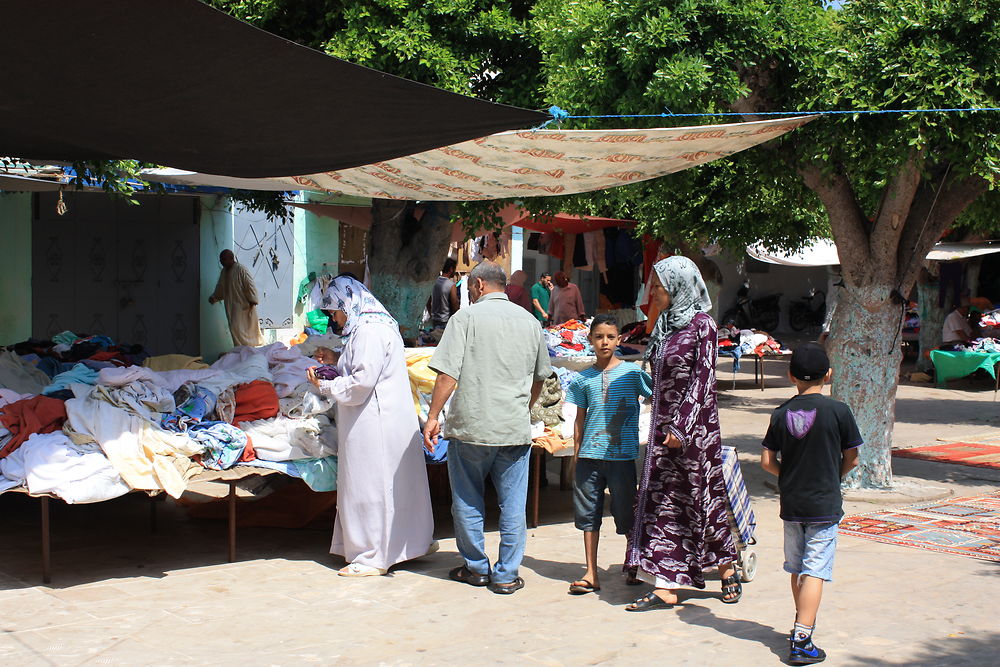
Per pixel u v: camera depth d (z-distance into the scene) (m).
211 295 15.90
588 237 16.30
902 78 6.80
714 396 5.34
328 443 6.52
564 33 7.47
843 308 8.57
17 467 5.71
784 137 7.82
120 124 5.81
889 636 5.03
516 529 5.77
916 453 10.66
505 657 4.70
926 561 6.45
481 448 5.71
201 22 4.44
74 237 14.87
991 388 17.34
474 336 5.80
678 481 5.40
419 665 4.58
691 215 10.73
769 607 5.50
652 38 6.89
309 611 5.35
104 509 7.75
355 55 8.73
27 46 4.67
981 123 6.77
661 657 4.72
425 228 10.79
